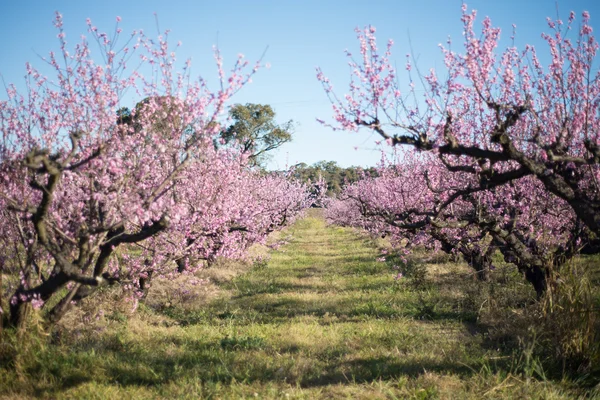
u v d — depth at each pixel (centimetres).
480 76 831
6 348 775
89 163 899
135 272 1147
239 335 1104
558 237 1333
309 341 1052
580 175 904
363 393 724
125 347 959
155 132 983
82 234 838
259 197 2394
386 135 804
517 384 742
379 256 2652
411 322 1230
